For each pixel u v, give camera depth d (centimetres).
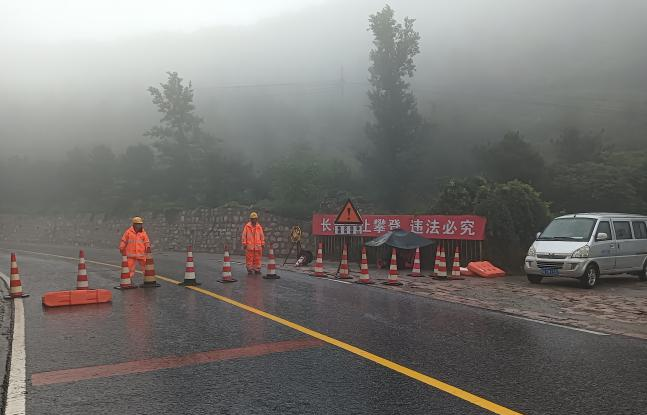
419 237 1488
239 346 588
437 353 560
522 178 2464
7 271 1459
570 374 485
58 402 409
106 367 505
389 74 3027
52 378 471
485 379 468
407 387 444
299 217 2448
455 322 734
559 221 1291
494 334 658
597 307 884
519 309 854
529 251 1243
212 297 949
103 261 1788
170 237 2866
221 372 488
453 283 1200
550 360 534
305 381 460
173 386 447
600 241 1191
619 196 2323
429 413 384
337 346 587
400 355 550
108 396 422
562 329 693
